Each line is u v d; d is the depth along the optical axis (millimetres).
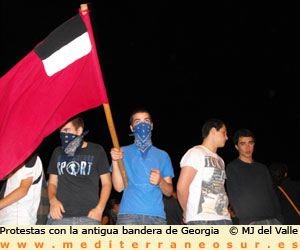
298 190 5027
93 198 3643
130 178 3674
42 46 3270
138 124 3768
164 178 3812
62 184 3643
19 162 3193
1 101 3234
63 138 3730
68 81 3285
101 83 3295
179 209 5223
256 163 4352
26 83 3238
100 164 3746
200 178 3652
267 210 4168
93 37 3309
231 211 5371
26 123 3227
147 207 3557
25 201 3521
